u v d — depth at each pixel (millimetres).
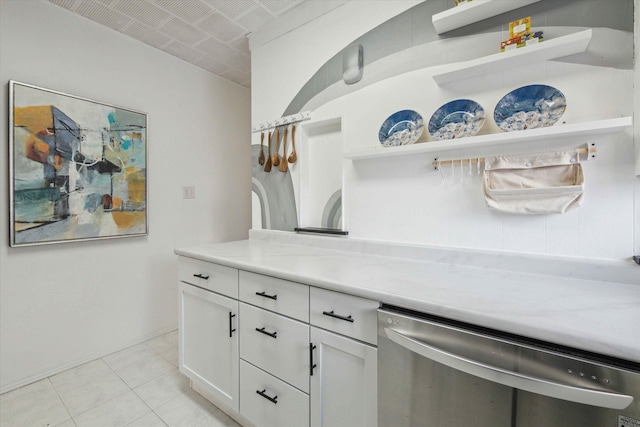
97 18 2039
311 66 1913
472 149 1324
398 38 1555
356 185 1707
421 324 871
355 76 1708
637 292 945
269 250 1754
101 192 2090
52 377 1884
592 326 687
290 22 2004
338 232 1744
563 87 1133
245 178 3266
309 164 1989
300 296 1188
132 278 2318
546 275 1154
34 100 1779
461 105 1334
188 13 1997
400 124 1519
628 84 1028
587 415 651
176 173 2605
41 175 1813
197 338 1653
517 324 718
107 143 2113
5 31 1702
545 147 1165
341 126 1782
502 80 1255
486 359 769
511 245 1250
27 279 1806
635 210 1024
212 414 1577
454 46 1387
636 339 621
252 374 1378
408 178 1516
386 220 1593
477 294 925
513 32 1185
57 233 1889
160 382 1852
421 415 881
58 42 1905
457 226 1377
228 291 1477
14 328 1761
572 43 1030
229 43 2363
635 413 611
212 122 2908
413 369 892
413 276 1147
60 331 1943
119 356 2160
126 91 2250
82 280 2043
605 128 976
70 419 1521
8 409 1584
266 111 2178
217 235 2963
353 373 1047
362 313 1008
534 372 708
